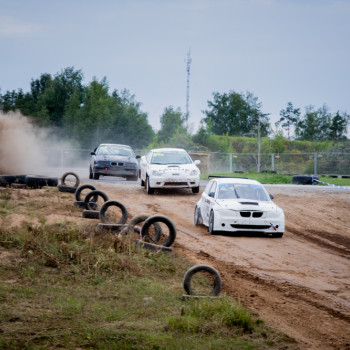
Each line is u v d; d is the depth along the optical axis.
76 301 13.95
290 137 175.00
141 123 162.00
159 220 22.30
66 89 159.75
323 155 92.62
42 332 11.16
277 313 14.37
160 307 13.77
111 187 45.12
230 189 29.88
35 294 14.38
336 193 47.62
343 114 172.88
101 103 148.25
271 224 27.81
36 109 152.62
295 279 19.03
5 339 10.54
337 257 24.25
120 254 19.58
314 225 34.66
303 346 11.57
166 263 19.30
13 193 34.38
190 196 42.75
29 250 18.59
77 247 19.53
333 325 13.58
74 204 30.75
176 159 45.06
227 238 27.14
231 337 11.69
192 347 10.74
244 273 19.45
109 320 12.46
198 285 16.84
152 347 10.59
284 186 52.41
